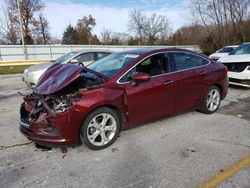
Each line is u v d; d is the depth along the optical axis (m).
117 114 4.10
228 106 6.26
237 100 6.87
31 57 33.03
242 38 34.00
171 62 4.79
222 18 34.94
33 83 8.80
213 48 37.12
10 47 31.92
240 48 9.50
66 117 3.57
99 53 9.55
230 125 4.91
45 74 4.33
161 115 4.65
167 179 3.11
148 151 3.87
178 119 5.28
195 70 5.13
